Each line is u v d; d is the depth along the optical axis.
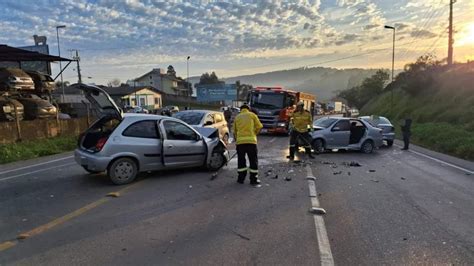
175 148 8.20
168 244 4.34
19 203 6.12
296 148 13.38
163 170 9.03
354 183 7.91
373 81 75.62
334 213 5.64
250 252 4.12
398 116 37.12
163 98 78.25
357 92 86.19
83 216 5.40
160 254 4.05
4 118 15.55
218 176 8.45
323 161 11.18
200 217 5.37
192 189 7.12
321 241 4.46
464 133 16.45
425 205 6.16
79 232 4.73
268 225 5.04
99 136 7.91
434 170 9.81
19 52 21.95
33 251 4.13
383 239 4.57
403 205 6.14
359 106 79.94
